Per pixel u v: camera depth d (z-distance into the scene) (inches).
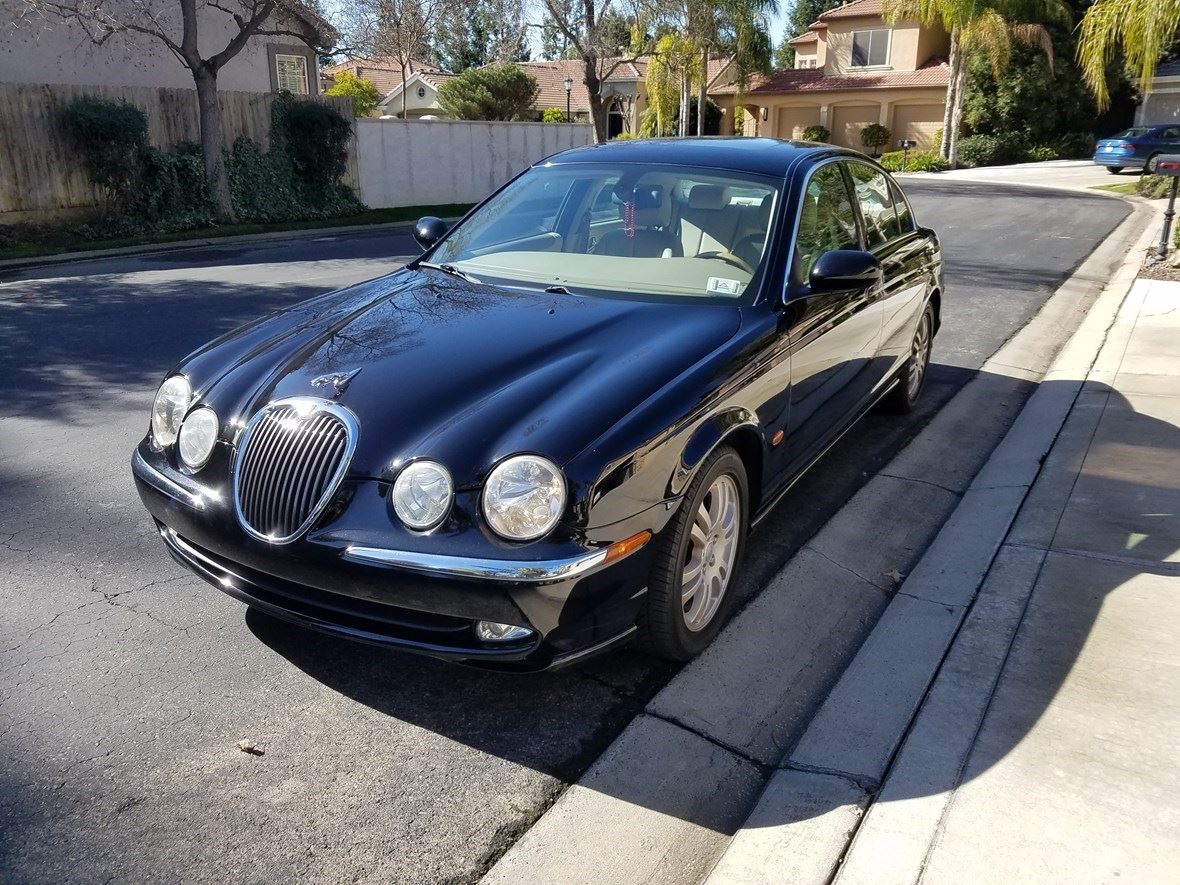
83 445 211.5
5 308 359.3
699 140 189.2
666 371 122.9
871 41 1536.7
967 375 279.3
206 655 130.9
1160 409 231.0
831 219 177.9
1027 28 1330.0
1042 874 91.4
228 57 669.3
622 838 99.7
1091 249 538.6
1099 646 129.5
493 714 120.3
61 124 616.1
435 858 96.7
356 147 820.6
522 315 140.2
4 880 92.2
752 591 151.9
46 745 111.8
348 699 122.3
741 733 116.9
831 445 178.5
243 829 99.9
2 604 142.7
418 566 105.0
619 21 1010.7
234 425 121.4
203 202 678.5
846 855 95.2
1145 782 103.4
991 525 170.2
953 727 113.7
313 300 164.1
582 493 105.5
